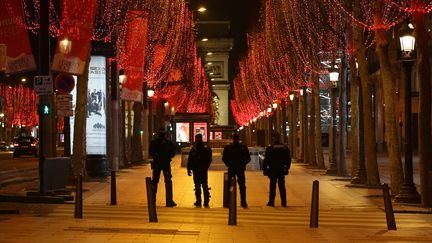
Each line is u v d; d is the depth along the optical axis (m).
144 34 38.84
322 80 61.12
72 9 25.11
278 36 57.66
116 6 37.50
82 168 32.34
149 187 16.92
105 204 22.69
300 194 27.66
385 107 25.84
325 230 15.73
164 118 69.94
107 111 39.97
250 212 20.70
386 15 32.94
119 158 46.16
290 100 61.59
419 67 22.62
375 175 30.38
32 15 36.34
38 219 16.91
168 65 63.88
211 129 93.25
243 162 22.36
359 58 29.83
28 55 23.38
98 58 37.47
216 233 14.77
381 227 16.66
